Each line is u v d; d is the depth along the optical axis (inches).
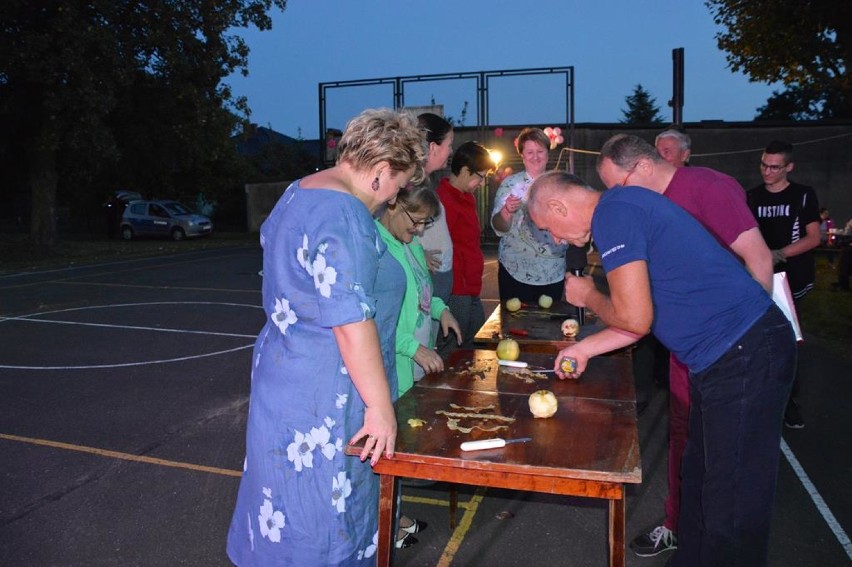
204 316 390.0
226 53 851.4
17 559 129.5
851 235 632.4
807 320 356.2
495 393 106.2
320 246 77.2
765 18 665.6
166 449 185.2
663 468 172.4
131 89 808.9
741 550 95.0
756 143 1008.2
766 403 91.8
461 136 875.4
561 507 151.0
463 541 136.6
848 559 128.3
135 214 1073.5
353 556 84.4
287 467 81.8
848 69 642.8
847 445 182.1
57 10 692.7
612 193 94.8
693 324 93.0
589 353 108.0
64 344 315.6
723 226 110.6
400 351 114.4
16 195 1179.9
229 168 1192.2
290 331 81.3
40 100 746.8
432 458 80.0
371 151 81.7
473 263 185.5
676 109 424.5
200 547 134.3
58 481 164.6
